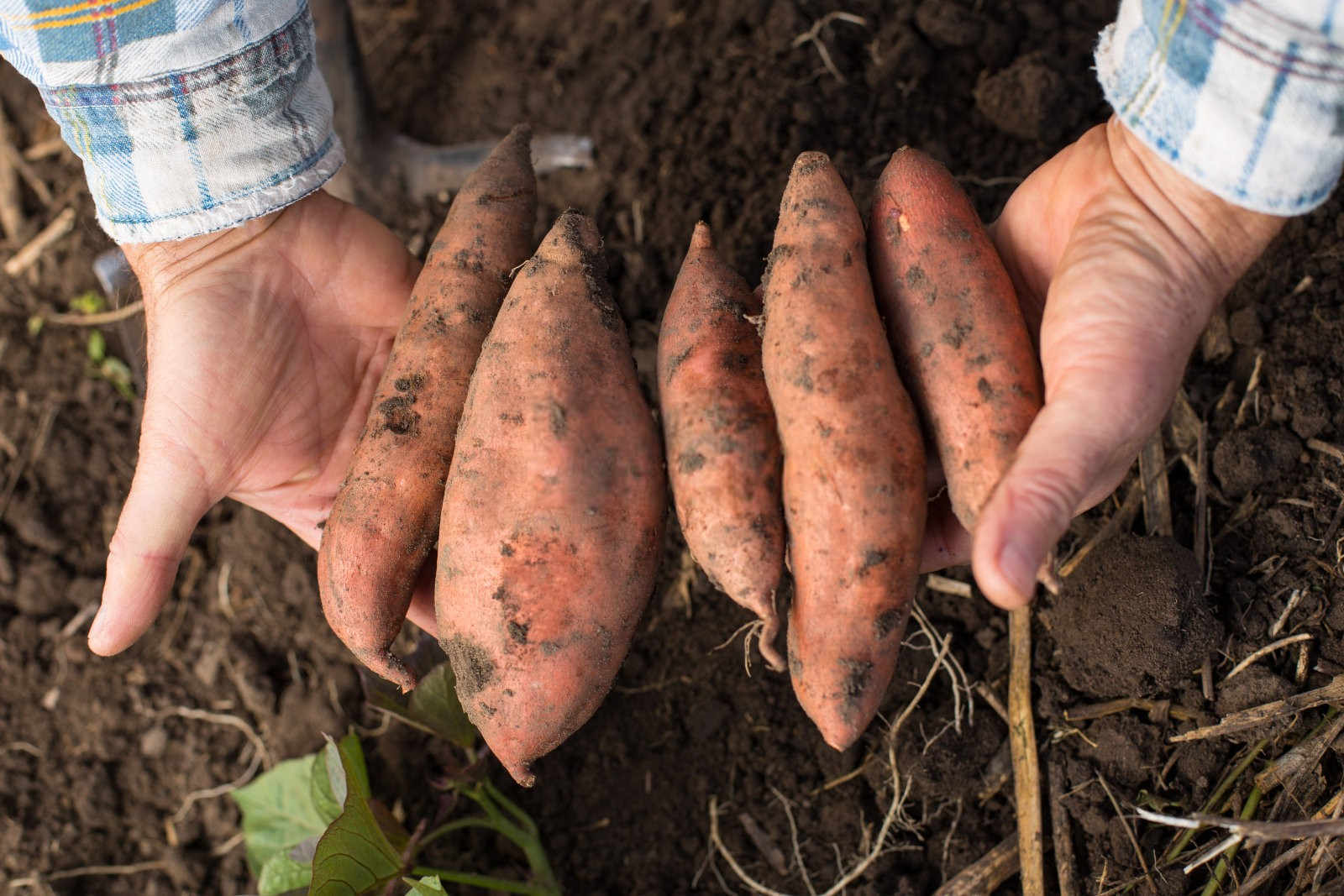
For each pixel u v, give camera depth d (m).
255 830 0.76
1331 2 0.49
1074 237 0.55
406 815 0.77
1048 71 0.80
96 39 0.59
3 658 0.85
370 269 0.69
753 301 0.57
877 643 0.51
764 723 0.74
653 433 0.55
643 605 0.55
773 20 0.89
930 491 0.56
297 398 0.67
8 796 0.83
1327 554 0.65
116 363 0.93
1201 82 0.52
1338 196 0.72
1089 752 0.67
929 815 0.69
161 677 0.85
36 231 0.98
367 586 0.57
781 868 0.71
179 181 0.62
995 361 0.52
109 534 0.89
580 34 0.97
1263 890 0.61
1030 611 0.70
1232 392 0.71
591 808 0.75
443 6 1.02
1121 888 0.63
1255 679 0.64
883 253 0.56
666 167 0.87
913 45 0.85
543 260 0.56
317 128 0.64
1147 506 0.69
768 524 0.53
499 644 0.53
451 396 0.58
